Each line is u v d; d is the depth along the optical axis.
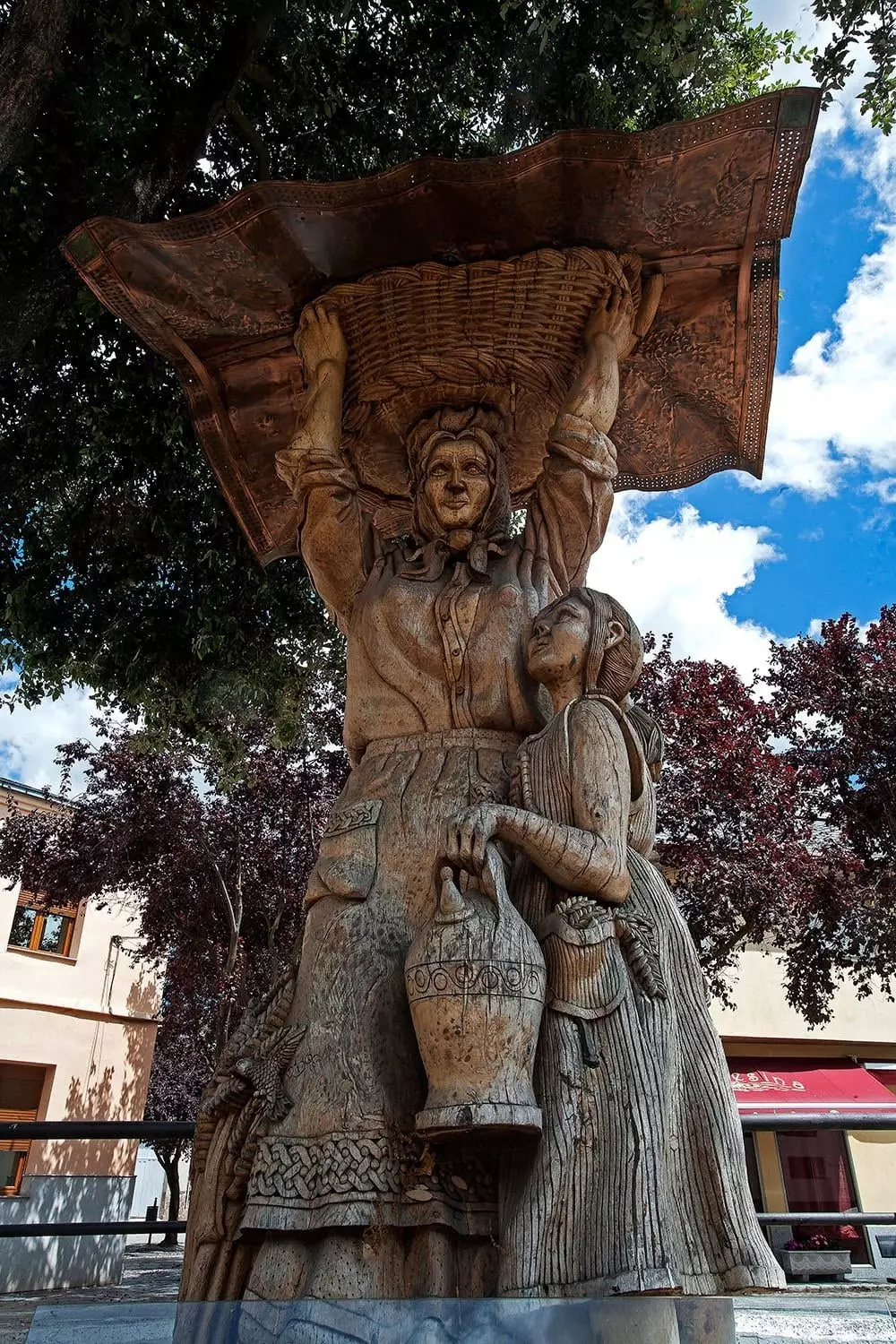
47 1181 11.85
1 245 5.75
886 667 11.48
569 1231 1.81
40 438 7.04
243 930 12.66
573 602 2.51
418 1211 1.86
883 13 4.23
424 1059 1.93
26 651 7.39
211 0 6.03
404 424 3.25
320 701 10.32
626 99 5.97
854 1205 12.01
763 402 3.49
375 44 6.62
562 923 2.07
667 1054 2.01
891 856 10.76
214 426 3.49
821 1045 13.67
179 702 7.58
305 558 2.98
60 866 12.95
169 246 2.87
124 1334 1.44
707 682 10.96
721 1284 1.94
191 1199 2.20
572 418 2.84
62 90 5.68
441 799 2.38
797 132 2.55
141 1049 16.41
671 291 3.14
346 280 2.98
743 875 9.46
